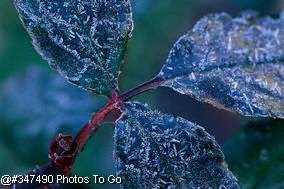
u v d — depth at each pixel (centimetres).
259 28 27
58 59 26
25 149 39
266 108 26
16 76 40
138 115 26
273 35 27
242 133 31
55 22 26
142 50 45
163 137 26
